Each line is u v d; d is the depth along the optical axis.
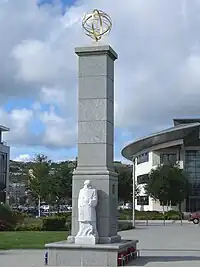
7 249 23.50
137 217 71.88
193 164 85.56
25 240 28.80
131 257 18.00
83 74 18.23
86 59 18.25
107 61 18.17
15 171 133.25
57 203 90.81
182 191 78.81
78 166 17.84
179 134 80.94
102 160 17.69
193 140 83.38
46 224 40.72
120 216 72.00
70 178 89.19
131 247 18.00
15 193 122.44
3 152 100.25
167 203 79.38
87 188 17.25
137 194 88.94
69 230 40.59
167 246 25.89
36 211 94.12
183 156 86.06
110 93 18.44
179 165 84.75
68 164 94.56
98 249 16.12
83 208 16.98
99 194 17.33
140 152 95.25
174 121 92.62
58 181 88.31
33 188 88.81
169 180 78.31
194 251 22.69
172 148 87.94
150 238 33.03
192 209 84.25
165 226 54.25
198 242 29.05
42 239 29.56
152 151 89.19
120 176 91.75
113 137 18.67
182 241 29.97
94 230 16.98
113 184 17.84
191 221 66.69
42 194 88.06
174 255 20.41
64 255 16.36
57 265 16.36
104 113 17.91
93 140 17.86
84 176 17.55
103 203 17.28
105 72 18.08
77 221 17.38
